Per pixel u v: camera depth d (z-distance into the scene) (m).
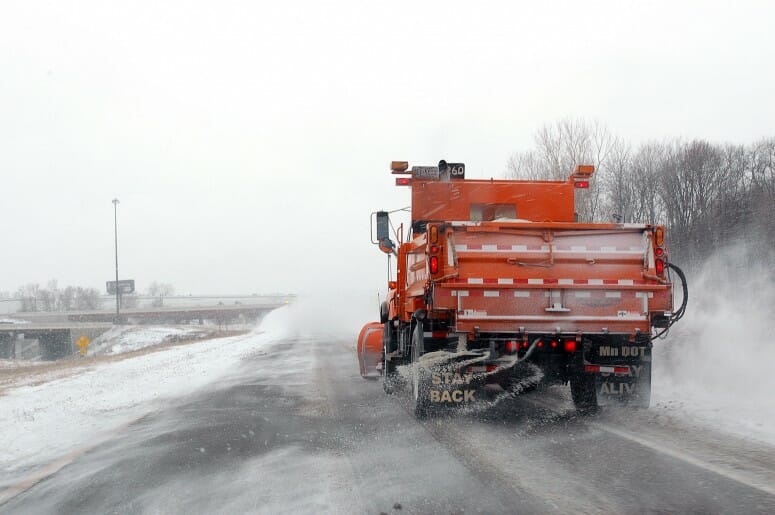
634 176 41.81
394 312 12.12
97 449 7.97
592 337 8.83
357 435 8.34
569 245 8.78
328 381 14.65
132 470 6.83
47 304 164.62
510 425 8.75
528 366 8.96
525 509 5.25
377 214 13.16
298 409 10.52
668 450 6.99
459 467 6.59
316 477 6.34
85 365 23.47
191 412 10.51
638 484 5.82
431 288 8.70
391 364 12.37
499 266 8.74
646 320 8.73
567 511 5.17
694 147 43.16
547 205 11.87
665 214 41.84
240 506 5.52
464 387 9.07
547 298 8.73
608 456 6.83
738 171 44.00
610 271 8.78
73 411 11.13
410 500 5.56
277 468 6.72
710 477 5.95
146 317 104.81
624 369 8.84
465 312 8.66
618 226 8.81
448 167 11.88
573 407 9.94
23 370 24.30
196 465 6.94
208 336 53.66
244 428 8.88
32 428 9.61
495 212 11.86
